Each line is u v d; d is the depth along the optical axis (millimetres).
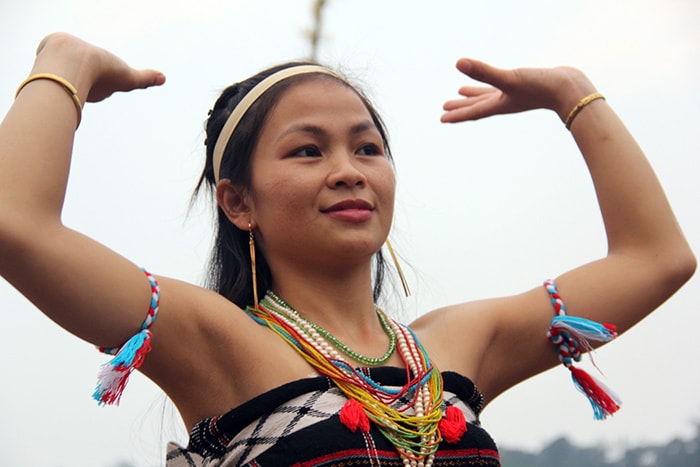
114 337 3451
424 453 3449
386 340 3865
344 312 3863
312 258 3824
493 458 3600
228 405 3562
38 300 3338
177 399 3643
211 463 3498
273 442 3385
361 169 3844
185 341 3551
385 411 3492
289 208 3793
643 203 4277
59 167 3434
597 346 4242
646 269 4211
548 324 4141
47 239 3305
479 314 4078
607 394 4113
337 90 3967
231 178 4027
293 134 3852
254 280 3922
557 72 4488
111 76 3863
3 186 3303
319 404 3453
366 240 3775
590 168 4395
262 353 3584
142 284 3475
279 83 3988
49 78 3604
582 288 4195
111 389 3338
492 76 4422
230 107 4133
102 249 3438
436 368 3715
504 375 4137
